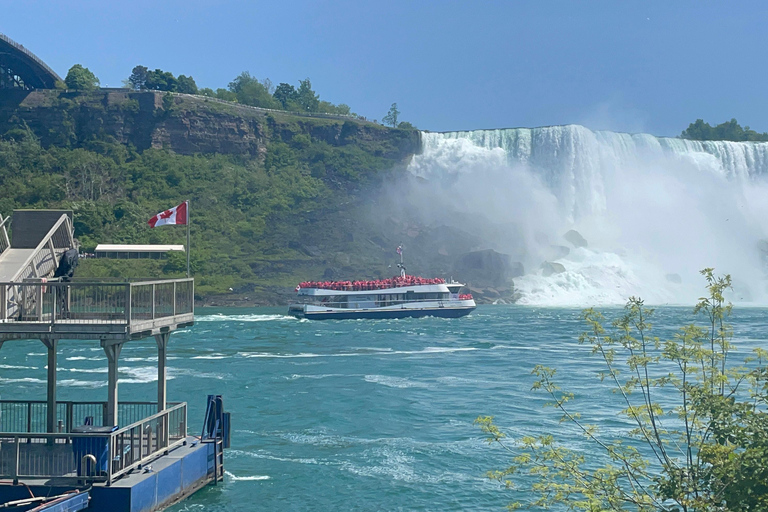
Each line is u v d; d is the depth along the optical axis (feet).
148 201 536.42
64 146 586.86
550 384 57.88
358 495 83.25
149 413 105.70
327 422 119.44
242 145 625.41
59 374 171.01
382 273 469.16
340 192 592.60
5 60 597.52
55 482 64.64
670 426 109.60
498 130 605.73
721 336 50.65
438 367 181.47
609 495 50.37
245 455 99.40
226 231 517.14
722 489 43.60
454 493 84.02
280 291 445.37
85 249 452.35
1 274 75.41
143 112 604.08
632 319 53.52
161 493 69.67
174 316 76.18
